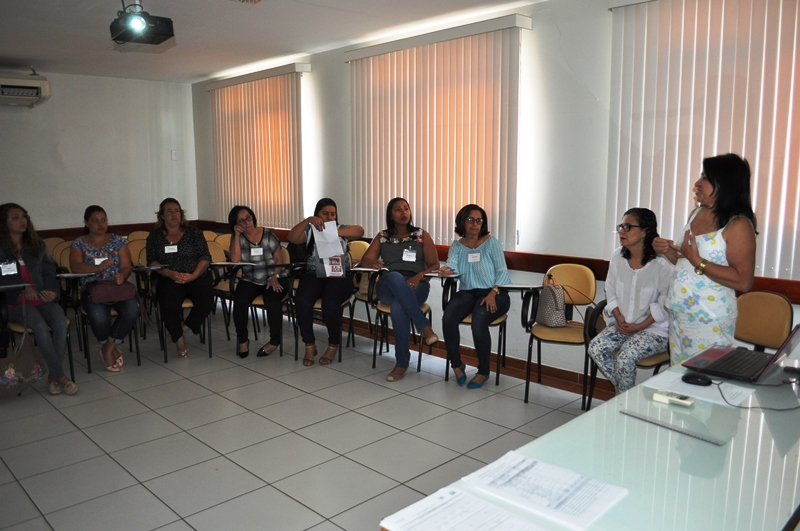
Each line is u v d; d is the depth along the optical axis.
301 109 5.91
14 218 3.85
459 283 4.32
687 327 2.59
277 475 2.78
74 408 3.65
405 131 4.93
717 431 1.50
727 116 3.25
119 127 6.83
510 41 4.11
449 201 4.67
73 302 4.56
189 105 7.38
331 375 4.27
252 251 4.80
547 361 4.32
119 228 6.89
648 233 3.20
